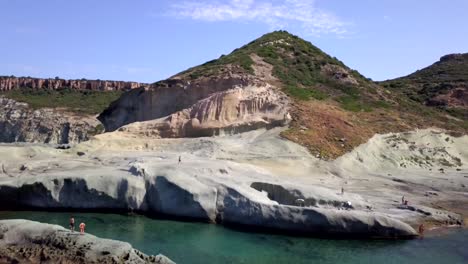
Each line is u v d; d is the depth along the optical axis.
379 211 37.50
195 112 61.62
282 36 89.94
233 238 33.72
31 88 171.75
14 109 141.12
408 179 50.94
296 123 59.34
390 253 31.20
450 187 48.62
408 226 34.62
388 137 61.84
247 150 53.75
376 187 46.81
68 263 24.86
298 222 34.97
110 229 35.25
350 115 65.25
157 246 31.28
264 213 35.91
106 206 40.44
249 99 62.00
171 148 56.09
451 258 30.36
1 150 50.59
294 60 80.19
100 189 40.34
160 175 40.59
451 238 34.50
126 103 75.75
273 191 40.12
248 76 66.62
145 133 60.38
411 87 107.62
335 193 39.84
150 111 69.69
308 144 55.72
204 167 42.78
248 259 29.38
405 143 61.59
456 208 41.47
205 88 66.12
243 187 38.97
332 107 66.25
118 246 26.48
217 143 55.00
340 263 29.09
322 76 77.44
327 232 34.59
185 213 38.25
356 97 72.62
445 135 66.44
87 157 49.84
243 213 36.56
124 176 40.97
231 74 68.06
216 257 29.50
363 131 61.28
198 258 29.19
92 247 26.30
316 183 45.47
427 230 36.03
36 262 25.02
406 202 40.41
